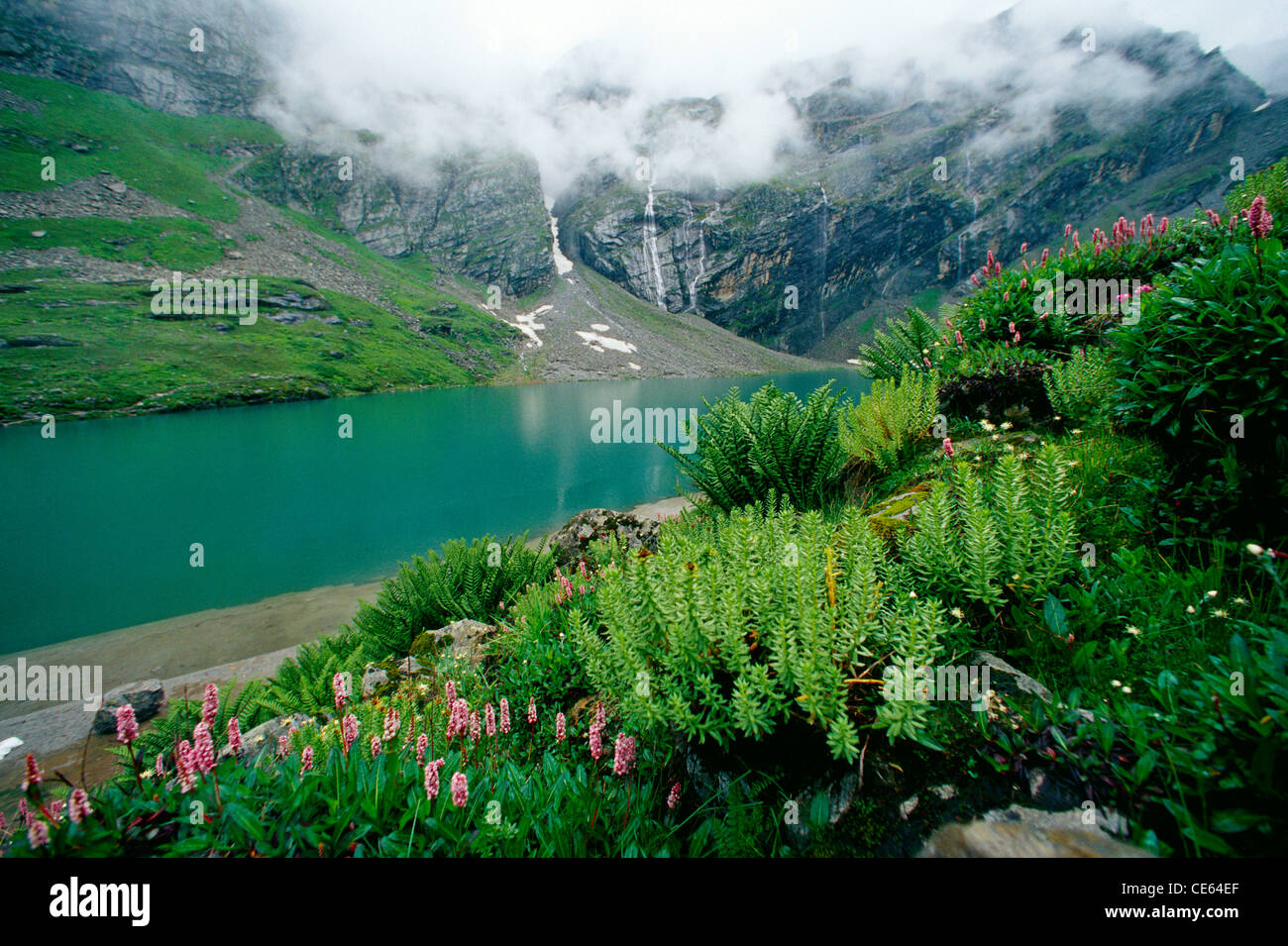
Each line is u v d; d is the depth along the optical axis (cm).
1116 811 132
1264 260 215
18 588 1079
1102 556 223
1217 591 178
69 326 5766
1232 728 128
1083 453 286
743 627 167
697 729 167
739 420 465
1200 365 222
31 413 3900
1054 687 167
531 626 343
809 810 155
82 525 1530
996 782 146
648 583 185
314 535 1397
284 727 313
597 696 265
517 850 160
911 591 194
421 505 1670
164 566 1195
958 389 446
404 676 387
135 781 179
